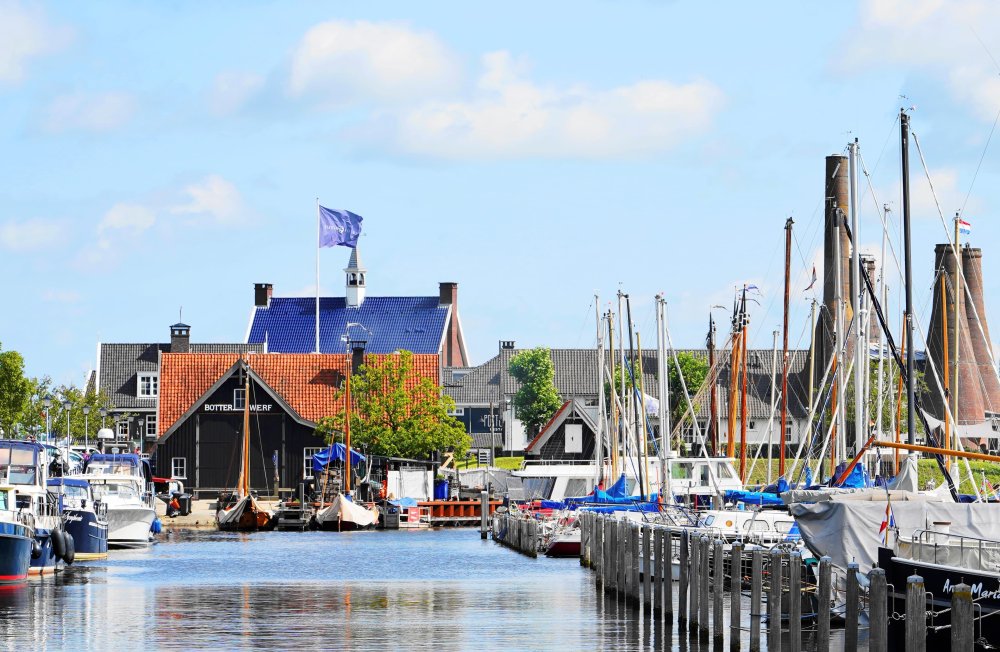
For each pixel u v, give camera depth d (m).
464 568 190.88
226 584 166.25
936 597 91.56
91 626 126.06
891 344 157.88
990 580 88.44
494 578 173.75
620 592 144.88
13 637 119.38
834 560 105.81
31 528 162.25
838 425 197.38
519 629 123.38
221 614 135.25
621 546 145.12
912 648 76.44
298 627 125.56
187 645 115.00
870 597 80.12
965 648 73.62
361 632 122.19
